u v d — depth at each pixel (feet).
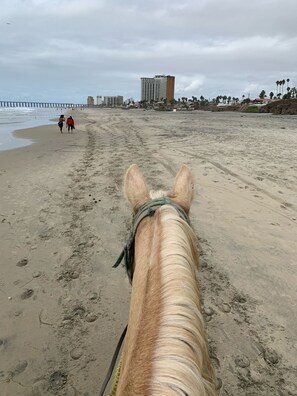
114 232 16.92
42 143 54.60
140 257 3.89
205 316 10.71
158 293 2.95
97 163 34.42
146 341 2.59
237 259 14.25
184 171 6.43
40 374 8.66
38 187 25.46
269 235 16.55
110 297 11.81
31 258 14.44
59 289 12.25
